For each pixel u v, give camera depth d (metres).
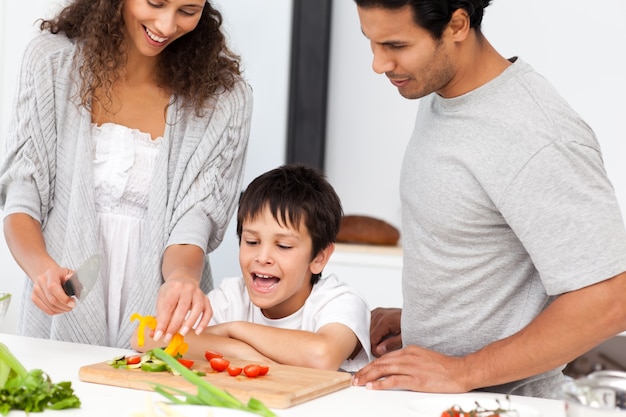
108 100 2.19
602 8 3.74
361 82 4.01
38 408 1.43
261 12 3.92
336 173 4.07
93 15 2.13
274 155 3.96
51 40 2.20
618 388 1.23
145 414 1.35
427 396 1.64
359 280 3.66
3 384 1.47
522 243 1.70
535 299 1.78
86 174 2.14
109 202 2.19
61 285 1.85
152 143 2.20
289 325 2.15
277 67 3.92
